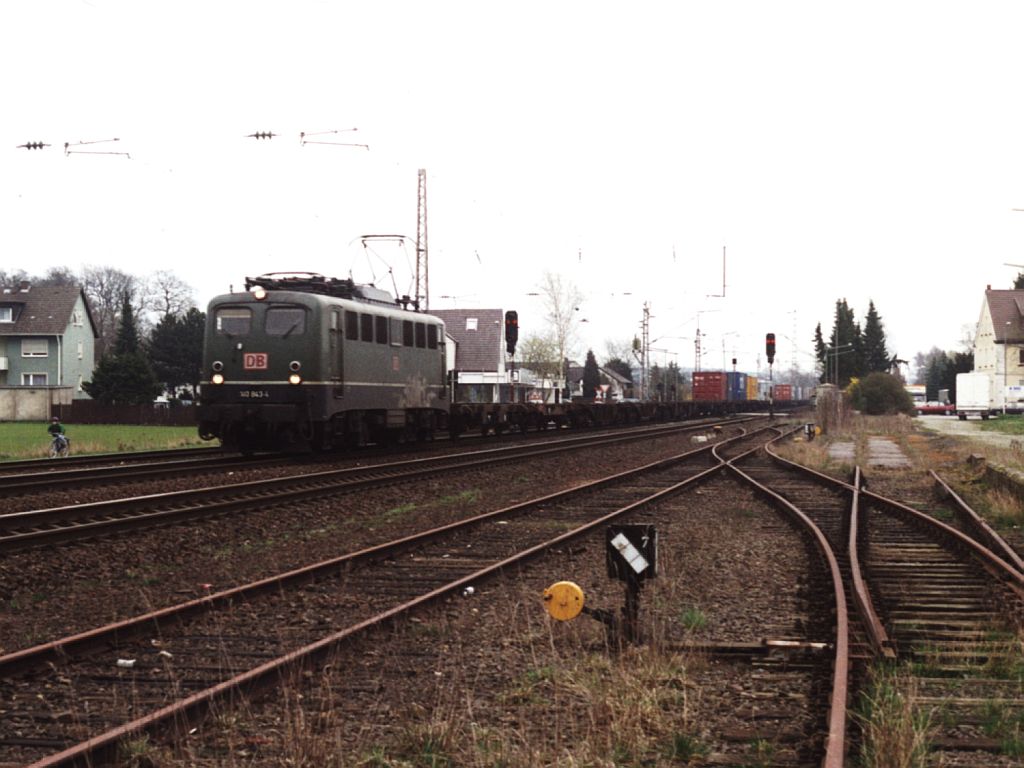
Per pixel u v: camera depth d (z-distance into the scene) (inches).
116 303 4739.2
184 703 235.1
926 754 218.1
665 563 467.2
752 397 3853.3
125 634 318.0
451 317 3403.1
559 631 330.0
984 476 941.8
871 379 3284.9
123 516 593.9
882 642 306.3
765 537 572.4
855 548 491.5
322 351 978.1
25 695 264.7
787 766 217.3
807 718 248.1
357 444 1082.1
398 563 477.4
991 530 569.6
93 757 210.2
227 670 290.5
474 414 1503.4
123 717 247.0
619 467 1091.9
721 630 343.9
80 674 284.5
